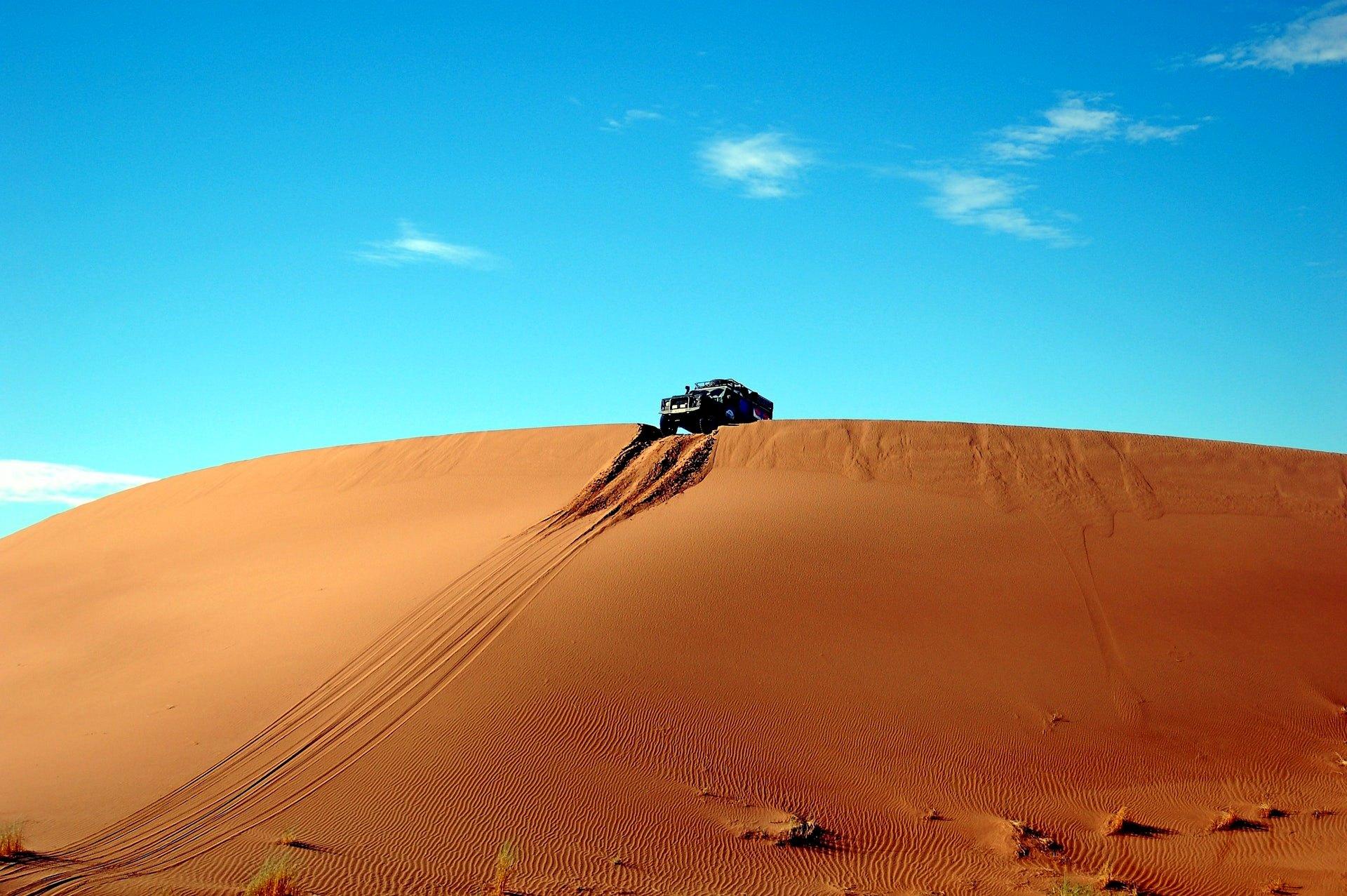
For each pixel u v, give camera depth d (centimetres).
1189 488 2706
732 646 1933
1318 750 1769
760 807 1506
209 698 1919
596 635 1942
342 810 1448
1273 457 2853
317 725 1708
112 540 3844
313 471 4009
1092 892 1284
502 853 1331
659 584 2136
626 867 1326
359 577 2505
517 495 3067
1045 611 2134
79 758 1727
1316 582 2319
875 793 1573
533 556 2359
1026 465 2797
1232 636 2095
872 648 1962
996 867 1376
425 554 2550
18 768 1722
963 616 2095
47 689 2242
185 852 1329
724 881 1309
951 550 2356
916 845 1434
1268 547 2461
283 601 2472
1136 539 2469
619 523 2550
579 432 3503
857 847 1424
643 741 1641
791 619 2033
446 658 1889
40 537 4288
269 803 1473
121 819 1442
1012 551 2373
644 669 1838
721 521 2486
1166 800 1609
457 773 1542
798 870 1347
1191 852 1427
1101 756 1717
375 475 3747
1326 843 1435
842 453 2953
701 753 1625
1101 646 2031
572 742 1628
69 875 1252
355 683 1845
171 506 4156
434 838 1377
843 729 1727
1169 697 1895
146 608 2766
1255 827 1506
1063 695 1875
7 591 3375
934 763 1662
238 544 3294
